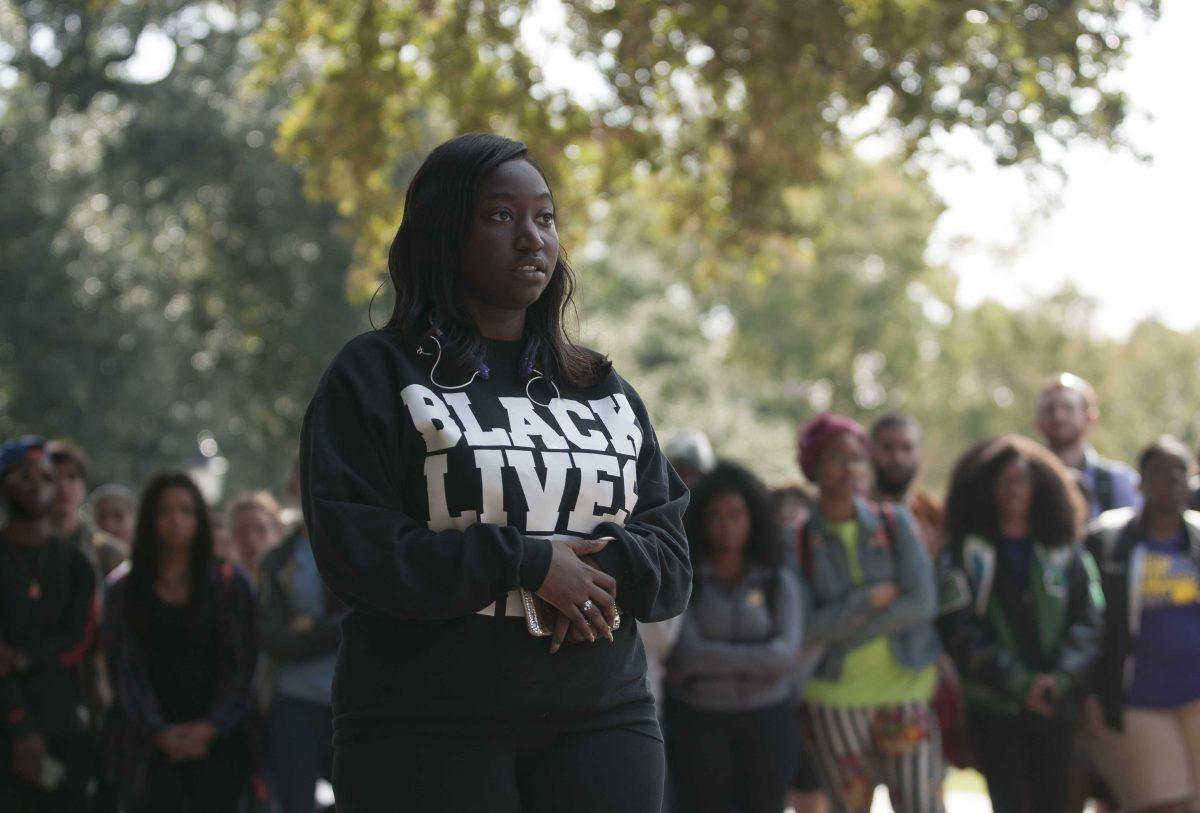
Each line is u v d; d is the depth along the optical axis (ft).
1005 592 35.22
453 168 15.16
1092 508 42.06
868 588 33.73
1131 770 37.09
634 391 16.29
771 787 33.04
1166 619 37.17
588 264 179.73
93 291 109.19
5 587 34.19
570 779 14.29
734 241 58.18
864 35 48.67
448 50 50.24
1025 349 218.38
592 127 51.29
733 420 160.97
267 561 35.63
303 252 117.19
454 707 14.02
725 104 53.42
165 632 33.99
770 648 32.83
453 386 14.79
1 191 108.37
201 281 120.78
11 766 33.47
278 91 114.42
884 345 198.29
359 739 14.30
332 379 14.76
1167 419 239.09
